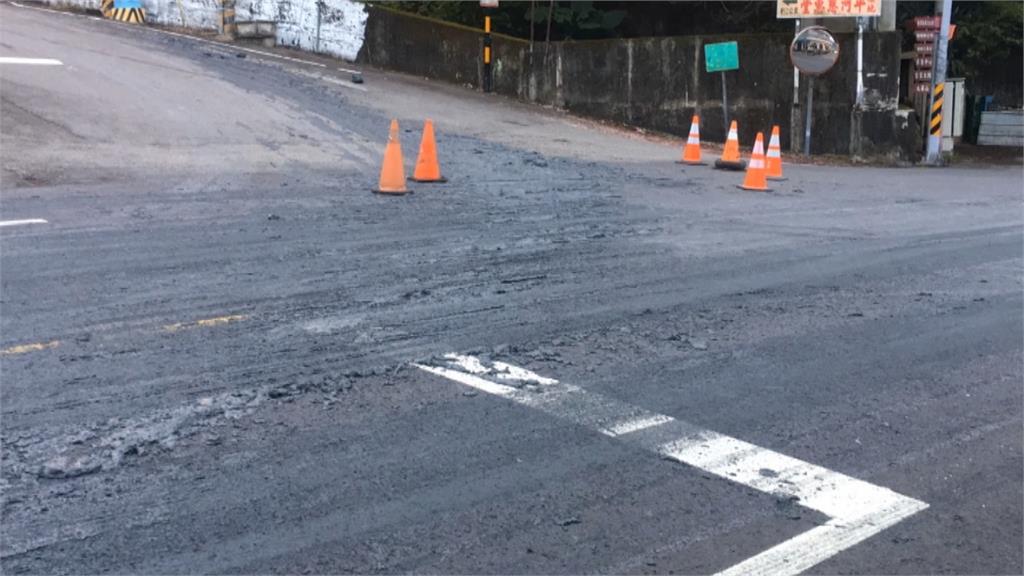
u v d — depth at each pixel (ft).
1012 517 14.64
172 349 21.08
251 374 19.66
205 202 39.29
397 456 16.05
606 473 15.67
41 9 95.04
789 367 21.38
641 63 81.66
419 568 12.67
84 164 44.78
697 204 45.34
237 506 14.19
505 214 39.88
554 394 19.12
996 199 52.54
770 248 34.99
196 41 86.22
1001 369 21.79
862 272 31.42
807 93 79.77
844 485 15.53
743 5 97.55
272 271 28.50
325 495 14.61
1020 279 31.07
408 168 50.39
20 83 56.49
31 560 12.59
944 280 30.68
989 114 101.86
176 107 57.93
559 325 23.97
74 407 17.65
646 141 75.41
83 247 30.76
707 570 12.82
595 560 12.99
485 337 22.72
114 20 92.58
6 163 43.29
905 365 21.84
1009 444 17.44
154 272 27.94
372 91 75.31
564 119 79.00
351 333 22.66
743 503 14.78
